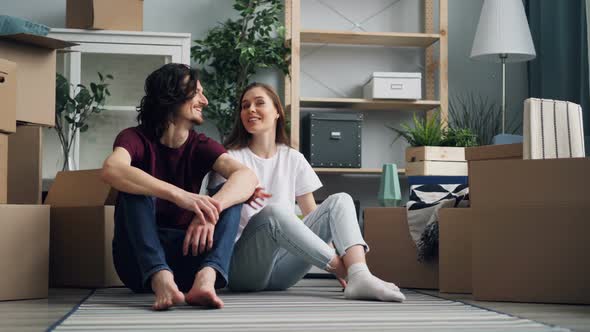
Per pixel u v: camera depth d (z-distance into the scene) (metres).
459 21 4.65
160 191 1.83
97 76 3.83
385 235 2.61
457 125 4.50
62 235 2.64
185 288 2.08
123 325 1.40
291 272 2.22
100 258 2.54
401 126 4.57
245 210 2.26
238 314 1.59
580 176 1.98
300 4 4.54
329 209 2.03
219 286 1.86
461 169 3.93
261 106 2.31
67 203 2.69
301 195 2.36
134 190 1.84
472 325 1.43
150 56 3.87
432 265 2.52
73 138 3.77
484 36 4.02
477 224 2.07
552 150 2.22
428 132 4.00
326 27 4.55
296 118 4.10
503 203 2.04
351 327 1.37
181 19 4.41
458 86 4.62
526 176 2.03
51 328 1.36
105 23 3.79
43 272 2.10
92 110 3.79
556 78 4.04
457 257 2.32
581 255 1.96
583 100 3.70
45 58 2.38
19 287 2.04
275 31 4.48
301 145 4.44
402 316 1.57
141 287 2.08
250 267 2.11
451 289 2.31
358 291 1.92
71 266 2.61
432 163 3.89
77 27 3.84
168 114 2.03
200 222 1.84
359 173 4.35
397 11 4.61
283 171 2.33
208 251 1.84
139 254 1.77
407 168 4.08
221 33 4.20
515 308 1.84
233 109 4.20
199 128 4.38
